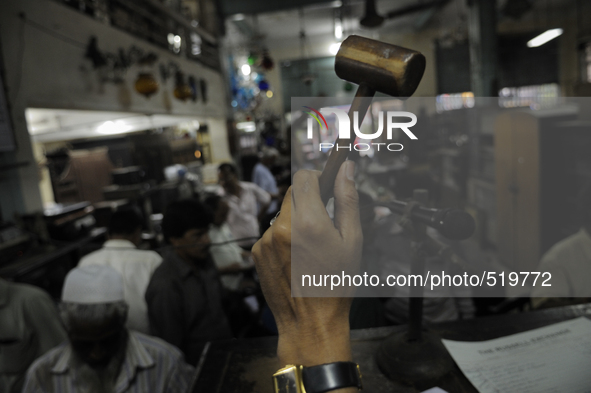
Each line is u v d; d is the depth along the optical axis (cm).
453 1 938
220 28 839
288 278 35
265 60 735
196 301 151
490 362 57
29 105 282
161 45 585
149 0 509
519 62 1127
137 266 164
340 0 779
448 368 56
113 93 399
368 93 35
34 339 162
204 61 765
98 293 108
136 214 184
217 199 239
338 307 36
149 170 554
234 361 65
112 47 402
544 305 85
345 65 36
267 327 146
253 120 976
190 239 149
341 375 35
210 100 754
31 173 280
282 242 34
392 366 57
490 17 749
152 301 146
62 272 258
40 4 299
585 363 55
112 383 114
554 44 1097
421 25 1051
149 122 583
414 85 34
